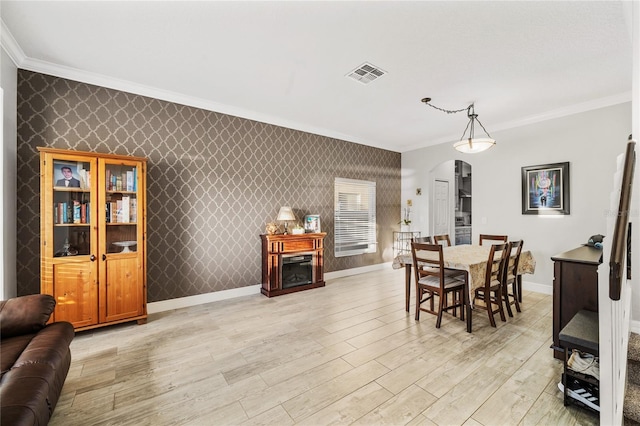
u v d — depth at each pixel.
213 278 4.08
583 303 2.36
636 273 2.09
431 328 3.15
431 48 2.66
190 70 3.12
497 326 3.18
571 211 4.16
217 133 4.11
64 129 3.10
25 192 2.90
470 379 2.20
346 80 3.32
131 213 3.22
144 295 3.27
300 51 2.73
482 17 2.23
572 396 1.88
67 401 1.96
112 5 2.13
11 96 2.74
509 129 4.80
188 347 2.72
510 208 4.79
